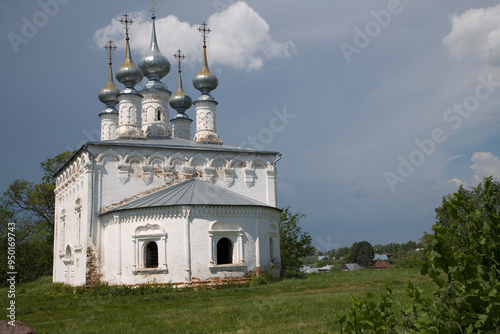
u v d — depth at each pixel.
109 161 35.31
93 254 33.84
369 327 6.90
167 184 36.56
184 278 30.59
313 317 16.19
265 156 40.28
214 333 14.49
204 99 45.06
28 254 57.12
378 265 93.25
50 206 60.56
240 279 31.78
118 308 22.28
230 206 32.22
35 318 20.38
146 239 31.59
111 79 51.47
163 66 46.38
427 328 6.57
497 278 6.52
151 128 44.72
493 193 6.85
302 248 54.53
